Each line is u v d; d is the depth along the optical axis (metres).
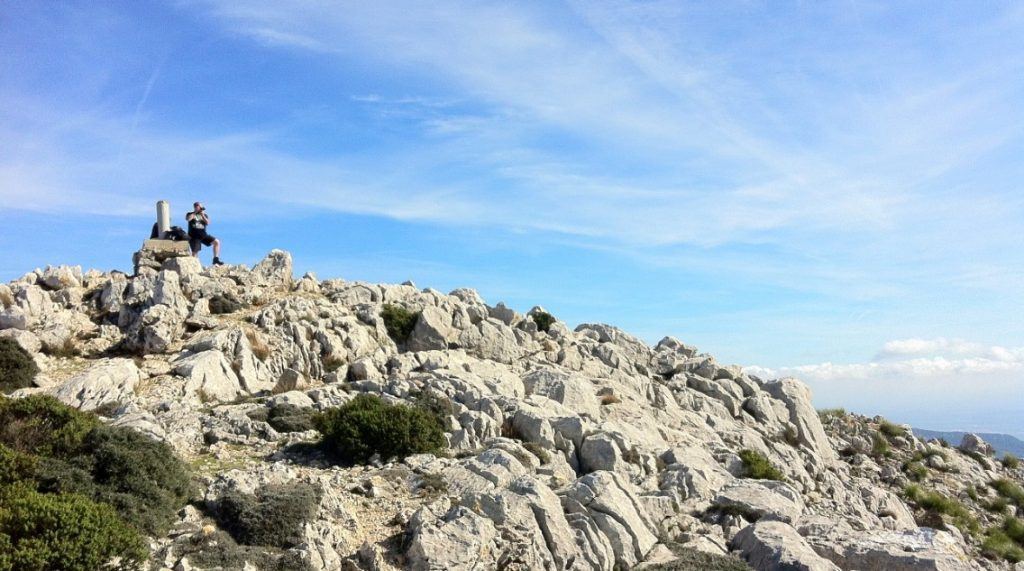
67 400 31.12
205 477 24.06
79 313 41.16
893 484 48.88
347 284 51.03
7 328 37.59
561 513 24.52
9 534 16.25
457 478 26.48
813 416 52.34
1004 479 54.28
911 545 26.56
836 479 44.72
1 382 32.94
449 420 33.62
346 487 24.73
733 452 39.94
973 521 44.91
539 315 55.19
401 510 23.38
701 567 23.95
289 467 25.95
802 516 30.25
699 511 30.34
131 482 20.42
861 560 25.70
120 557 17.23
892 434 58.31
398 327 46.41
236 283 46.81
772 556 24.80
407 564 20.42
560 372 43.38
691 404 49.16
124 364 34.62
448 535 21.02
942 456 56.06
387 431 29.53
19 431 21.75
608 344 53.12
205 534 19.69
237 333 39.44
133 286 42.88
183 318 41.16
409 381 37.44
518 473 27.47
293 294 48.03
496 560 21.33
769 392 53.56
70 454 21.27
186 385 34.44
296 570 19.05
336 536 21.08
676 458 35.34
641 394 47.78
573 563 22.55
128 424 26.80
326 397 35.38
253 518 20.69
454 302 51.38
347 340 42.91
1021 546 43.62
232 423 30.80
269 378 38.62
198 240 49.69
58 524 16.55
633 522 25.70
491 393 38.78
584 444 34.00
